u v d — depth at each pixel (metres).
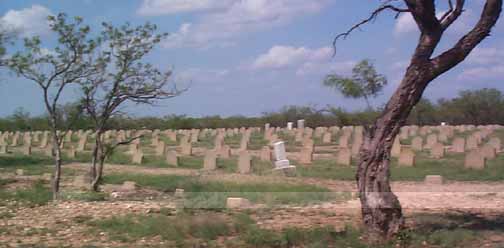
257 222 14.23
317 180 23.45
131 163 32.47
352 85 45.03
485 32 11.16
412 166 26.86
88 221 15.01
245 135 47.28
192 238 12.83
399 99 11.34
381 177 11.50
